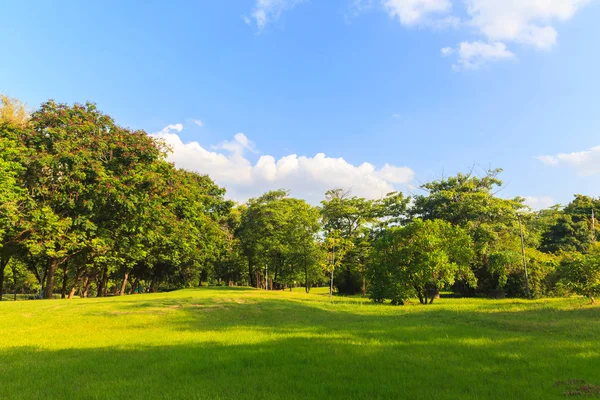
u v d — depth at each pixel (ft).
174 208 101.24
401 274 74.02
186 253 112.47
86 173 79.77
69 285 151.53
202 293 94.02
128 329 42.27
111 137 88.63
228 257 159.22
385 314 54.60
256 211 146.20
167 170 101.09
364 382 19.58
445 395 17.06
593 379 18.90
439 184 134.21
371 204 150.51
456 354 25.93
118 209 85.87
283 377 20.76
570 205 185.68
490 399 16.47
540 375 20.12
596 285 60.18
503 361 23.65
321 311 59.26
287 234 137.90
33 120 79.61
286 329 39.70
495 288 101.24
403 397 16.99
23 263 118.93
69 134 79.66
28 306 57.88
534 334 33.06
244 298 75.56
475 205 114.32
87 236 83.82
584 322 38.14
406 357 25.09
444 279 72.90
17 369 23.44
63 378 21.40
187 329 41.16
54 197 78.02
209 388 18.86
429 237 73.05
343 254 127.44
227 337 34.60
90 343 33.12
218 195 143.23
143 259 108.78
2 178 64.80
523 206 122.31
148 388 19.19
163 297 78.79
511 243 104.47
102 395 18.04
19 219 72.49
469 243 77.66
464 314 50.34
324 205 152.46
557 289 90.89
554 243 155.33
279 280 140.77
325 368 22.56
